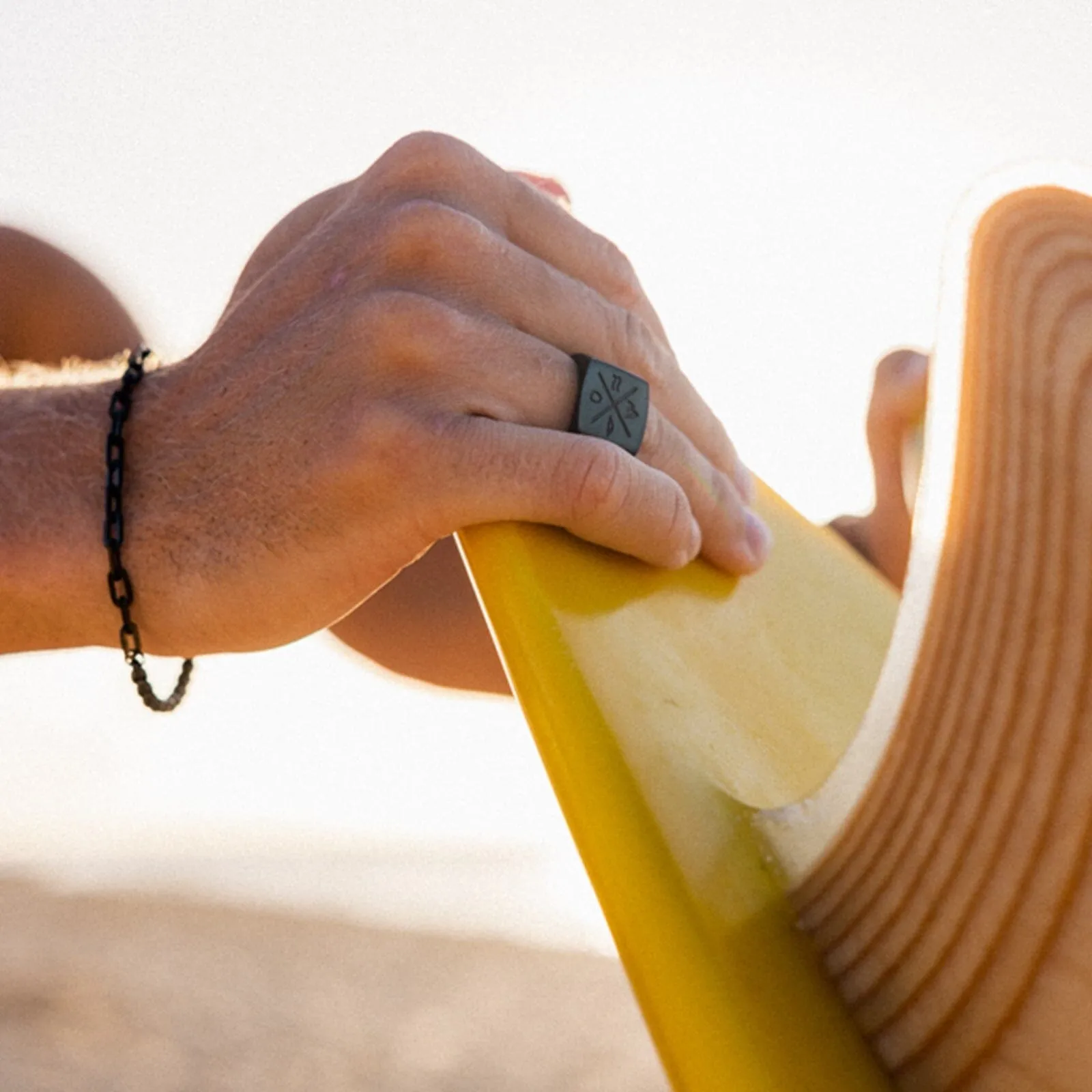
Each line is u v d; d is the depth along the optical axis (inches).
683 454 35.1
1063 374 16.8
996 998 16.7
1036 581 16.9
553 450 30.4
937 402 19.6
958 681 18.6
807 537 44.9
